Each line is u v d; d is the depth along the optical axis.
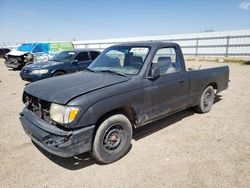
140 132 4.15
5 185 2.64
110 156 3.07
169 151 3.42
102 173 2.88
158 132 4.15
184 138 3.88
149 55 3.59
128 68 3.66
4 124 4.61
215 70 5.24
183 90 4.23
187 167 2.98
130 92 3.16
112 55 4.16
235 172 2.86
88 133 2.71
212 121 4.72
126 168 2.99
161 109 3.78
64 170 2.95
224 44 25.14
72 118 2.59
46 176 2.82
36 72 8.27
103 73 3.74
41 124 2.91
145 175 2.82
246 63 18.27
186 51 28.45
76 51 9.34
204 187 2.57
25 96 3.58
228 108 5.68
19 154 3.36
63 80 3.45
